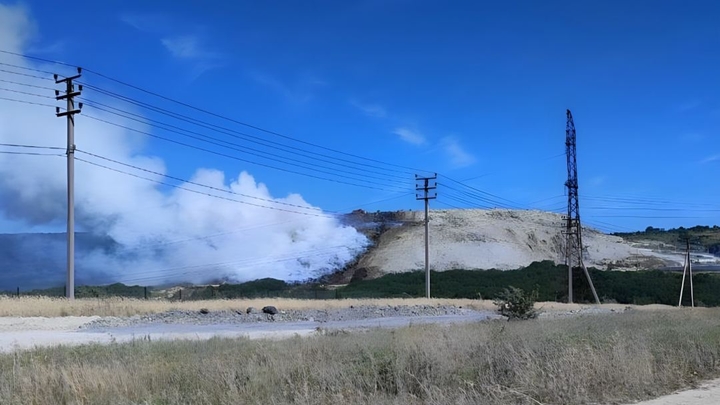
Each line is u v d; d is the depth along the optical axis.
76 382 9.14
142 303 36.81
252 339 19.16
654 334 16.27
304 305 43.25
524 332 16.67
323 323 32.59
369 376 10.09
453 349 12.20
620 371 11.25
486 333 15.76
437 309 44.97
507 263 137.38
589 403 9.92
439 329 19.80
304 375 9.80
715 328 19.86
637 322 23.22
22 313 29.80
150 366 11.00
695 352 14.05
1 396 8.56
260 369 10.15
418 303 50.62
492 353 11.59
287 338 18.55
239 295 73.94
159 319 31.44
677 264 130.50
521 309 29.58
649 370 11.69
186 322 31.09
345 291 92.31
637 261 136.75
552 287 87.88
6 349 16.31
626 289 85.44
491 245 145.50
